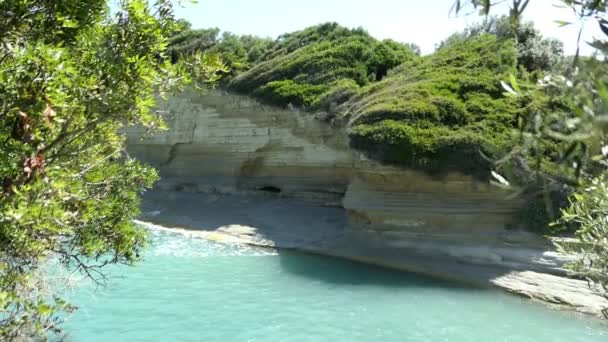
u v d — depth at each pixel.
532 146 2.47
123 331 11.67
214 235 25.45
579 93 2.03
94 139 7.48
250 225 26.95
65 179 5.84
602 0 2.12
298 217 27.55
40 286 7.09
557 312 13.77
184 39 46.34
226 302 14.21
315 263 19.67
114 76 5.73
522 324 12.82
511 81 2.73
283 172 32.22
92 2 6.21
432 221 20.77
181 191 36.78
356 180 23.62
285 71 34.00
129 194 8.67
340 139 28.27
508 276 16.70
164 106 38.69
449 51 28.88
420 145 20.86
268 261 19.92
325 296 15.09
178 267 18.45
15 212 4.13
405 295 15.32
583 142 2.14
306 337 11.69
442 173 20.30
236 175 34.59
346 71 32.38
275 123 32.09
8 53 5.05
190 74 6.88
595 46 2.07
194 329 12.01
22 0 5.13
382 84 28.09
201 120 36.53
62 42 5.45
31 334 6.07
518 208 19.05
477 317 13.33
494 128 20.84
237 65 38.53
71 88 5.31
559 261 16.66
